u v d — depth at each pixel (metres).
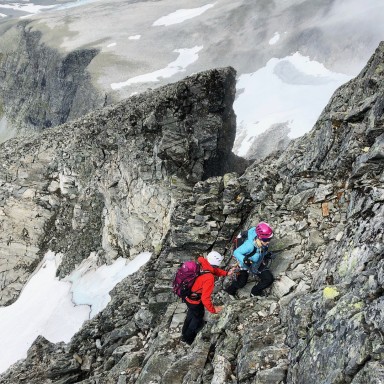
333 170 13.07
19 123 172.75
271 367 7.96
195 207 14.34
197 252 13.73
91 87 134.12
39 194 43.97
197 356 9.72
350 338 6.66
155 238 31.22
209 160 31.36
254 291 10.60
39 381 14.80
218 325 9.93
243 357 8.56
